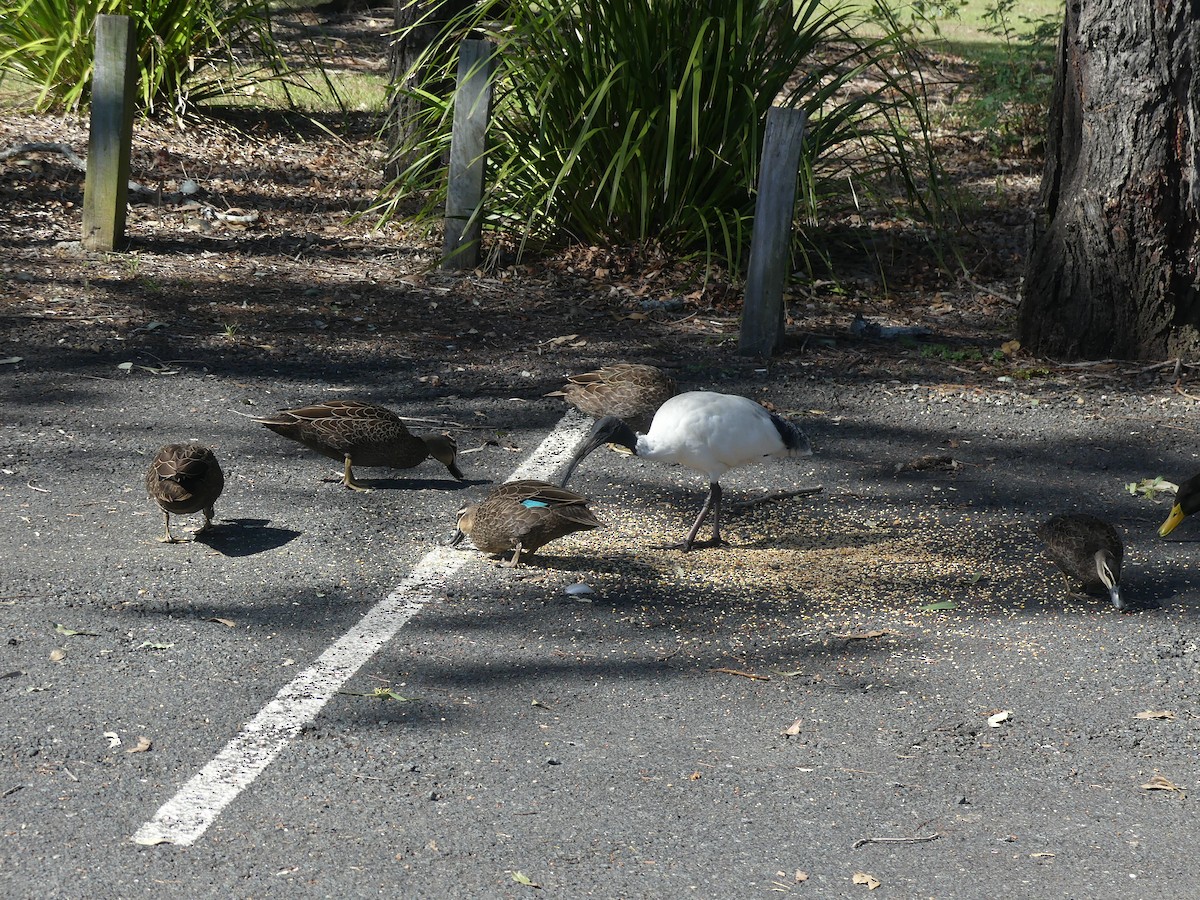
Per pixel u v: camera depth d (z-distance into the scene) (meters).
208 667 4.93
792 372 9.12
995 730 4.68
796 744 4.55
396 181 12.04
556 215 11.55
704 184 11.20
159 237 11.55
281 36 18.94
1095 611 5.70
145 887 3.65
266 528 6.33
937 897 3.73
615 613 5.57
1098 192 9.16
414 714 4.66
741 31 10.65
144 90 14.15
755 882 3.77
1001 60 17.56
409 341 9.48
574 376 7.84
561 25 11.30
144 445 7.30
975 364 9.36
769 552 6.29
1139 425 8.11
